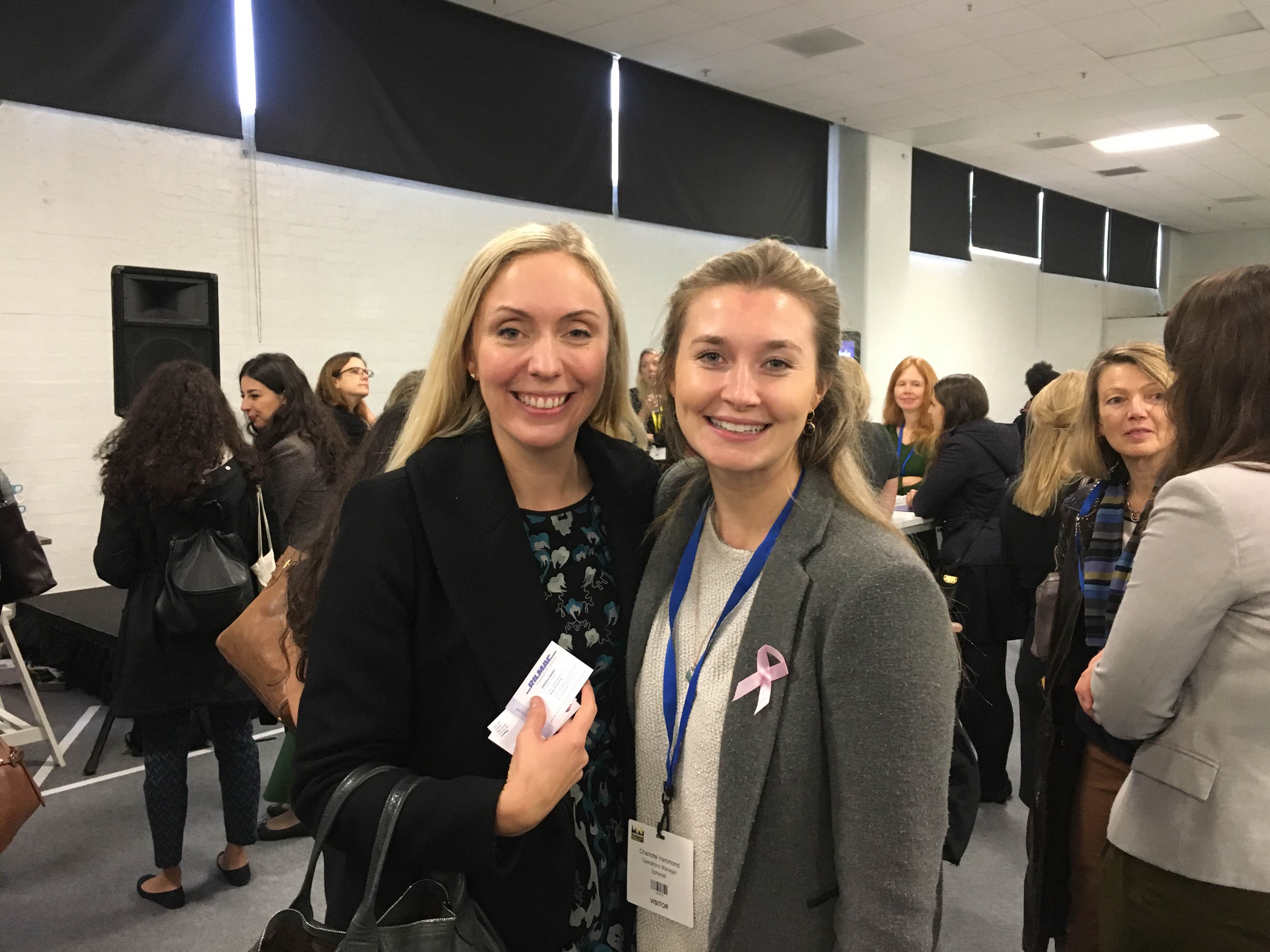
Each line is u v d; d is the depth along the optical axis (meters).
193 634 2.20
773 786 0.85
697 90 7.09
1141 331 13.15
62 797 2.92
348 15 5.07
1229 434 1.08
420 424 1.04
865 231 8.51
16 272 4.12
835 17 5.73
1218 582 1.02
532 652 0.94
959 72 6.82
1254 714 1.02
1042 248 11.54
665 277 7.16
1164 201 12.12
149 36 4.38
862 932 0.81
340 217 5.27
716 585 0.96
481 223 5.95
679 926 0.94
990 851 2.57
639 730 0.98
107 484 2.23
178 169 4.59
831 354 0.90
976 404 2.86
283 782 2.15
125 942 2.16
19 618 4.09
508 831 0.84
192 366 2.34
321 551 1.13
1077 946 1.58
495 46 5.75
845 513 0.91
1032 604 2.71
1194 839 1.05
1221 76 6.91
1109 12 5.68
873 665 0.80
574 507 1.06
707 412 0.89
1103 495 1.63
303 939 0.86
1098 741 1.42
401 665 0.91
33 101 4.03
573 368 0.95
